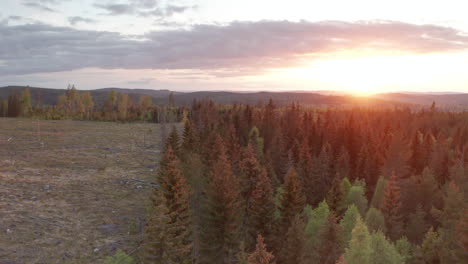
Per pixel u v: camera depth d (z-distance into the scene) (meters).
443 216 50.62
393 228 52.19
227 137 85.25
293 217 45.66
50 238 43.66
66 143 114.69
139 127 170.50
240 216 46.50
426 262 40.69
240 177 52.50
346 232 40.56
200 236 45.97
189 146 79.62
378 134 117.56
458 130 126.06
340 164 81.69
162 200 30.78
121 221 51.47
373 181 84.19
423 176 68.31
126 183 71.62
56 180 69.50
